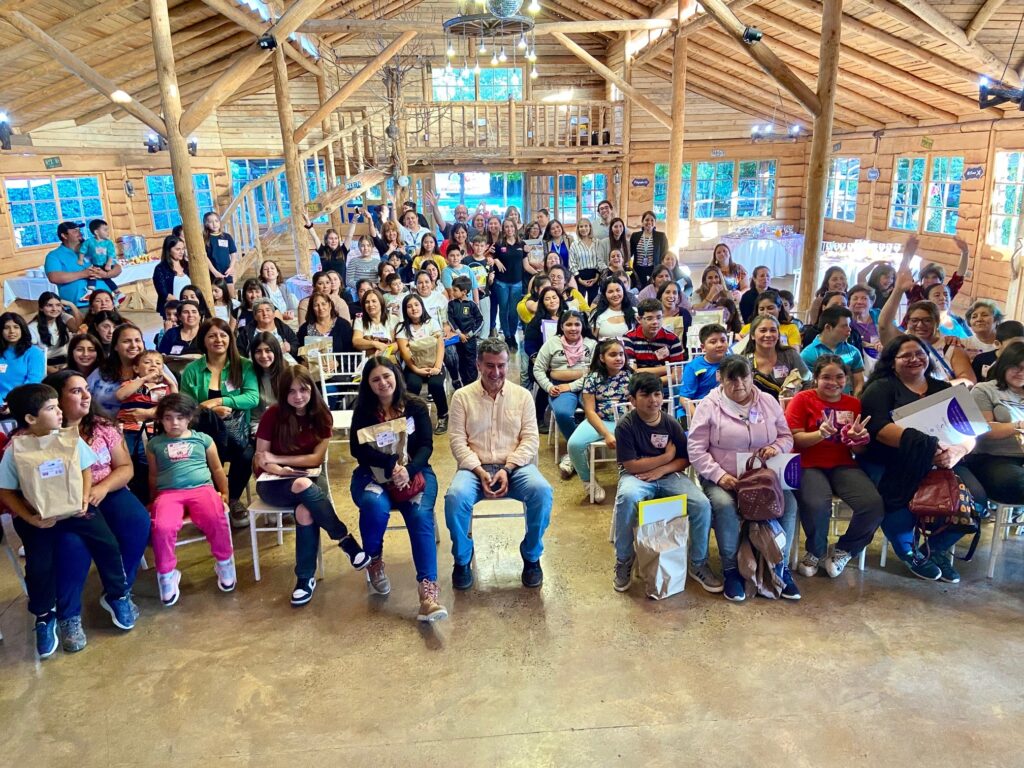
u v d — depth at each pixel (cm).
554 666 301
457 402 364
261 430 362
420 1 1269
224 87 577
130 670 303
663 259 749
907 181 1100
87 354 397
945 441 340
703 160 1366
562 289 645
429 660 306
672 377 487
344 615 339
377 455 336
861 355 459
